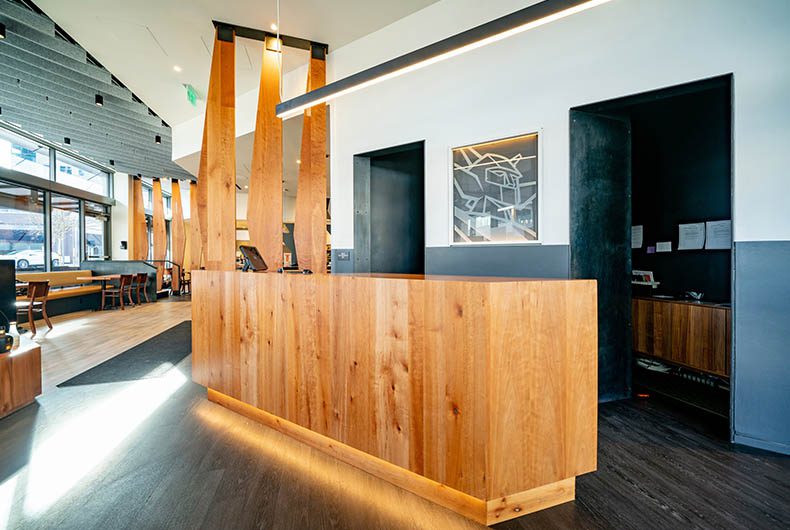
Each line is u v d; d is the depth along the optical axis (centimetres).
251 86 580
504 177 345
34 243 826
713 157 349
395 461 193
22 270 798
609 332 328
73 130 753
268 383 261
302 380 238
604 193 327
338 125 459
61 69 523
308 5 388
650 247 411
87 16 412
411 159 493
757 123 240
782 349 232
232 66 424
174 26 429
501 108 345
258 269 325
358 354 207
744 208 242
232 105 420
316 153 455
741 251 243
